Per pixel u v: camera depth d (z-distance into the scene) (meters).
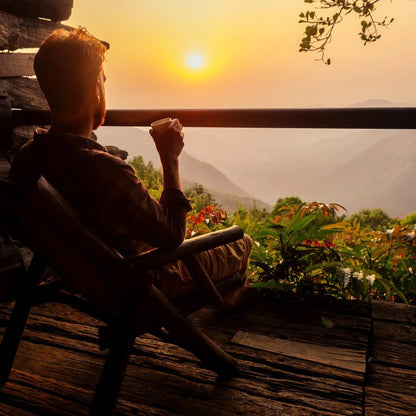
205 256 1.57
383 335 1.99
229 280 1.72
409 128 1.52
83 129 1.20
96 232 1.09
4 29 2.33
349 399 1.52
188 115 1.87
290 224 2.59
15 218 1.08
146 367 1.76
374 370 1.71
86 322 2.17
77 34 1.14
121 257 1.12
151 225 1.14
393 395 1.54
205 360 1.53
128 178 1.09
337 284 2.61
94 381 1.67
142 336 2.01
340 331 2.03
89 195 1.10
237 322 2.16
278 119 1.69
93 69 1.14
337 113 1.59
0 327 2.16
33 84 2.62
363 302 2.33
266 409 1.48
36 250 1.20
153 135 1.28
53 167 1.12
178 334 1.39
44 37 2.59
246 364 1.77
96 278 1.15
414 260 2.71
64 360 1.82
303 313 2.24
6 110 2.36
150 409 1.50
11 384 1.66
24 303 1.51
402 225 2.74
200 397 1.56
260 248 2.82
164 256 1.18
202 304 1.54
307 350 1.86
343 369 1.70
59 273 1.23
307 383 1.62
